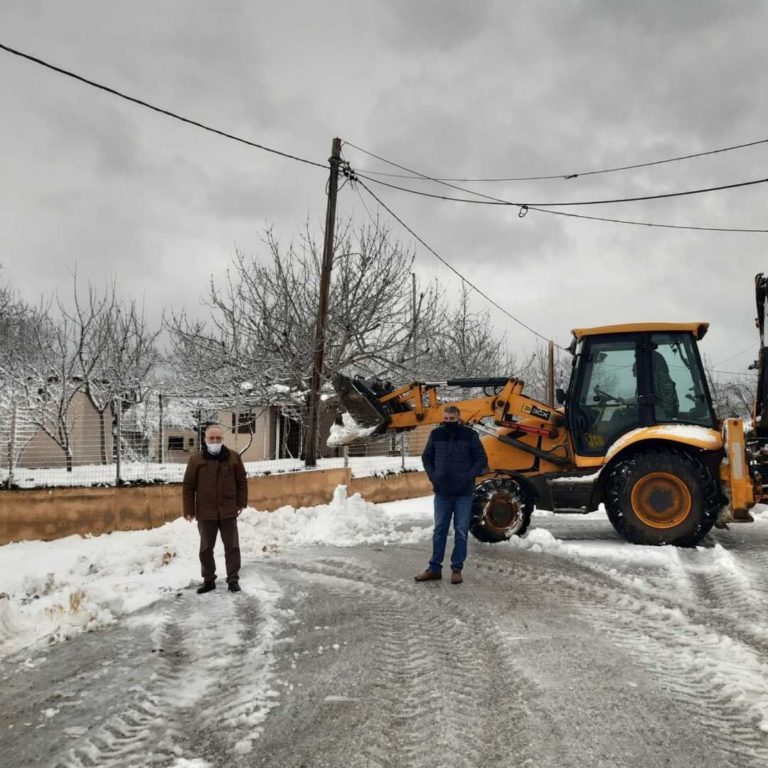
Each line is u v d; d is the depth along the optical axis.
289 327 16.33
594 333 8.02
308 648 4.04
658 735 2.79
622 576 5.94
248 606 5.11
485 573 6.16
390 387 9.09
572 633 4.25
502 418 8.24
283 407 18.61
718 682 3.36
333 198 13.77
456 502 5.94
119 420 9.38
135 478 9.30
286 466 12.55
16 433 9.78
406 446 17.03
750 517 7.09
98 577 6.29
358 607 5.00
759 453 7.55
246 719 3.02
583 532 8.90
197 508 5.68
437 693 3.29
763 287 7.96
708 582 5.69
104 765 2.65
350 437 8.88
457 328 21.00
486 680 3.46
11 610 4.69
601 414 7.90
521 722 2.94
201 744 2.81
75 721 3.07
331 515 9.37
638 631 4.29
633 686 3.33
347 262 16.97
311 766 2.60
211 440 5.70
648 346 7.87
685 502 7.21
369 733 2.87
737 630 4.31
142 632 4.45
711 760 2.58
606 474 7.75
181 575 6.31
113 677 3.62
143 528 9.12
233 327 17.55
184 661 3.87
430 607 4.98
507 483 7.89
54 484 8.40
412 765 2.59
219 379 17.66
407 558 7.10
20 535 7.96
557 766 2.55
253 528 8.70
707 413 7.68
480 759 2.62
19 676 3.72
